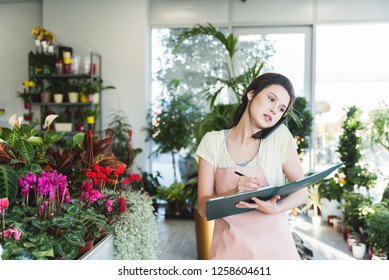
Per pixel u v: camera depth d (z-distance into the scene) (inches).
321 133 234.8
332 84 233.8
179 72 243.8
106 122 240.1
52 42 231.5
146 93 240.1
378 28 230.1
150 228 96.0
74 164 93.8
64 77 234.1
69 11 239.3
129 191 99.0
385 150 209.8
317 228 199.3
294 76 237.1
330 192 199.6
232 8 237.5
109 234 81.7
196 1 239.5
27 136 92.2
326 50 233.8
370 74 231.1
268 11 235.3
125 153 230.1
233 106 143.8
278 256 56.5
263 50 238.4
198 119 235.6
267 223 57.3
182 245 174.9
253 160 58.7
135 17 235.9
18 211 71.3
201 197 59.2
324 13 231.6
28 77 252.4
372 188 195.6
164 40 244.7
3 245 57.6
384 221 142.3
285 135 59.3
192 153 228.5
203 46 241.4
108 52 238.4
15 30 253.1
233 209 55.4
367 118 229.5
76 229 69.4
